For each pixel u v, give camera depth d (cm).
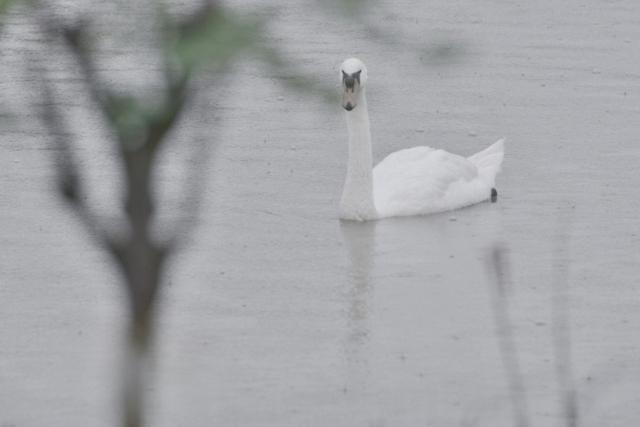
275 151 2362
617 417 1305
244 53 350
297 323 1591
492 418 1296
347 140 2439
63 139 411
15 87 1789
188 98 361
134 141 368
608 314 1622
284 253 1878
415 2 3328
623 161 2323
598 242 1923
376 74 2828
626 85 2752
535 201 2153
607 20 3206
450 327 1580
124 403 802
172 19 351
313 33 2895
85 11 364
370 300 1683
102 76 385
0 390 1373
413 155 2234
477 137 2488
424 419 1299
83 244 1870
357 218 2055
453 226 2055
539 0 3369
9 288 1705
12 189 2080
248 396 1362
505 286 1730
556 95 2702
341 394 1370
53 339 1523
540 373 1424
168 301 1655
